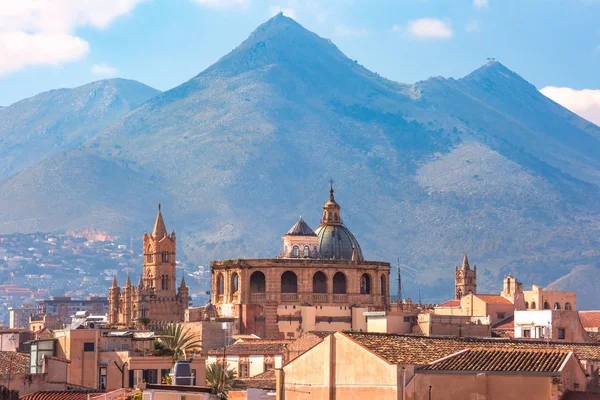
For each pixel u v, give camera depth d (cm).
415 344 17900
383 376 16625
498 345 19775
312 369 17512
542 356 17250
